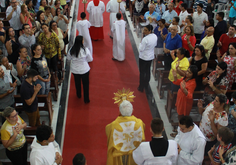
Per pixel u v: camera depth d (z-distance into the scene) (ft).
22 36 18.53
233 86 17.31
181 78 16.63
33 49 15.76
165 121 18.04
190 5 33.65
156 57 22.11
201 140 10.32
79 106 19.84
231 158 9.51
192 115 18.22
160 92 20.63
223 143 9.93
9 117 10.78
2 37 19.15
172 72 16.83
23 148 12.24
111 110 19.53
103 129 17.58
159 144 9.45
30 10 24.41
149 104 20.11
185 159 10.71
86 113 19.10
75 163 9.10
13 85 15.03
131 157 11.37
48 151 9.82
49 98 16.80
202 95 16.29
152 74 24.07
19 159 12.32
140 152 9.69
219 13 22.22
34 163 9.41
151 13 26.04
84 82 18.95
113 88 22.26
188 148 10.68
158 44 22.82
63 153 15.47
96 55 27.73
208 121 12.48
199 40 24.58
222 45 20.70
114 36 25.43
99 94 21.38
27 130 13.80
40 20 22.59
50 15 24.48
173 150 9.52
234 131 12.42
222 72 14.51
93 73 24.41
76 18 37.04
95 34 30.63
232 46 15.93
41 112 18.51
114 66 25.75
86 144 16.24
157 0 28.89
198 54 15.81
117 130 11.10
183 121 10.24
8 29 18.61
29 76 13.24
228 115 12.59
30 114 14.61
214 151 11.09
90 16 29.63
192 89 14.74
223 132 9.80
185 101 15.12
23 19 21.68
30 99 13.71
